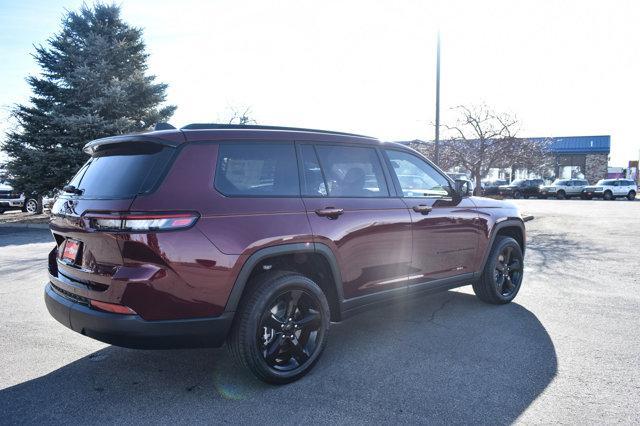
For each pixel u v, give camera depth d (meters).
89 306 3.00
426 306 5.30
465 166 16.61
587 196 35.81
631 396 3.12
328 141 3.87
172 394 3.19
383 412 2.93
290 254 3.41
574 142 47.38
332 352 3.93
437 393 3.17
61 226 3.29
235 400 3.10
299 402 3.07
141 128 18.59
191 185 3.03
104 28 18.56
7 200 20.72
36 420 2.84
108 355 3.88
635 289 6.08
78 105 17.61
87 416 2.89
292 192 3.49
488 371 3.52
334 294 3.72
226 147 3.28
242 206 3.18
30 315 5.04
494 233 5.15
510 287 5.43
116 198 2.92
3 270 7.66
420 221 4.29
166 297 2.86
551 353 3.86
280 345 3.32
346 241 3.66
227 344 3.28
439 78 13.80
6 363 3.71
